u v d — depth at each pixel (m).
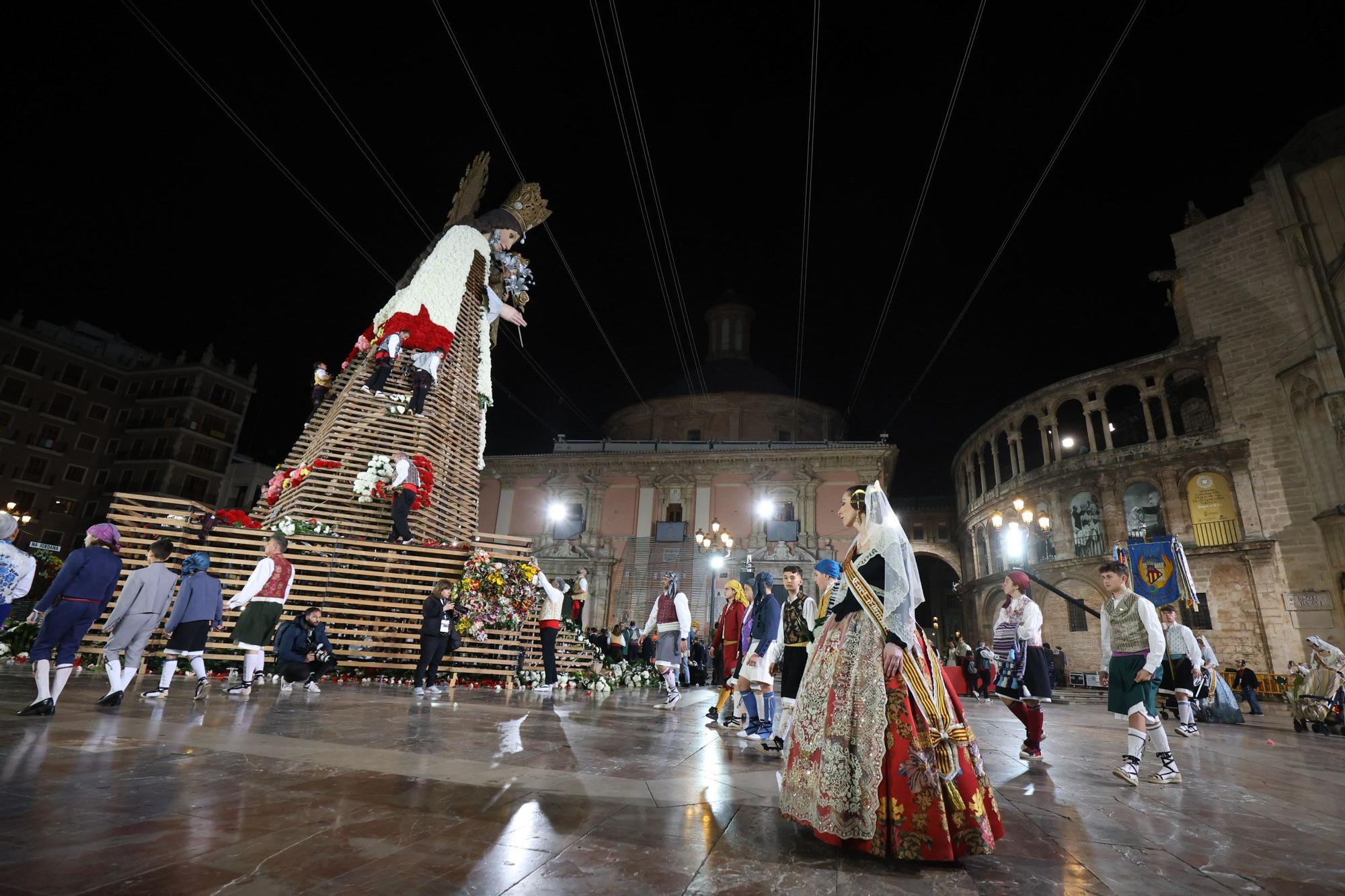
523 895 2.06
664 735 6.01
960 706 2.94
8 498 46.47
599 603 34.72
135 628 5.77
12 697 5.85
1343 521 22.50
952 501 44.03
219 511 11.19
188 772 3.35
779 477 35.81
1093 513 29.36
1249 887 2.52
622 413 43.28
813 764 2.88
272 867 2.16
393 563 11.49
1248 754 7.18
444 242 14.31
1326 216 24.83
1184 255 28.73
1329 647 10.53
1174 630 9.61
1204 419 29.20
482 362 15.42
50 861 2.09
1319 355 23.62
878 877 2.43
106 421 51.31
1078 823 3.44
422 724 5.64
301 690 8.34
